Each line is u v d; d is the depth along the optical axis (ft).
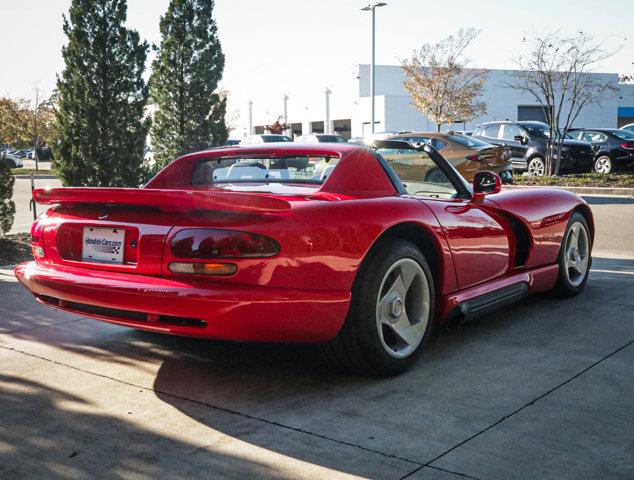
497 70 144.66
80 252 10.68
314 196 10.60
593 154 64.08
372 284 10.34
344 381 10.78
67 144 27.14
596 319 14.55
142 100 28.07
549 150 62.49
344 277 9.96
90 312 10.50
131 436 8.68
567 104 150.10
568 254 16.29
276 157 12.21
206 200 9.25
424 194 13.88
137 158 28.09
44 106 119.14
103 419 9.25
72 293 10.34
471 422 9.07
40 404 9.80
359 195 11.11
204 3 34.71
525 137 64.54
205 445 8.41
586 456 8.04
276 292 9.37
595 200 46.09
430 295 11.54
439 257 11.88
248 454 8.14
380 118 138.92
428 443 8.42
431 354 12.20
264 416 9.33
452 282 12.25
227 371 11.28
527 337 13.20
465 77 101.30
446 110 101.45
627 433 8.69
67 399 10.01
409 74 101.40
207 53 34.86
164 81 34.73
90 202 10.36
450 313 12.27
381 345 10.54
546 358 11.85
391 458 8.01
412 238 12.20
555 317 14.75
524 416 9.25
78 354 12.26
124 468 7.80
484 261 13.15
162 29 34.76
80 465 7.88
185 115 34.88
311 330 9.82
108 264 10.26
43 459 8.04
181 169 13.28
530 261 14.76
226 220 9.52
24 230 30.68
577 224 16.53
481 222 13.04
